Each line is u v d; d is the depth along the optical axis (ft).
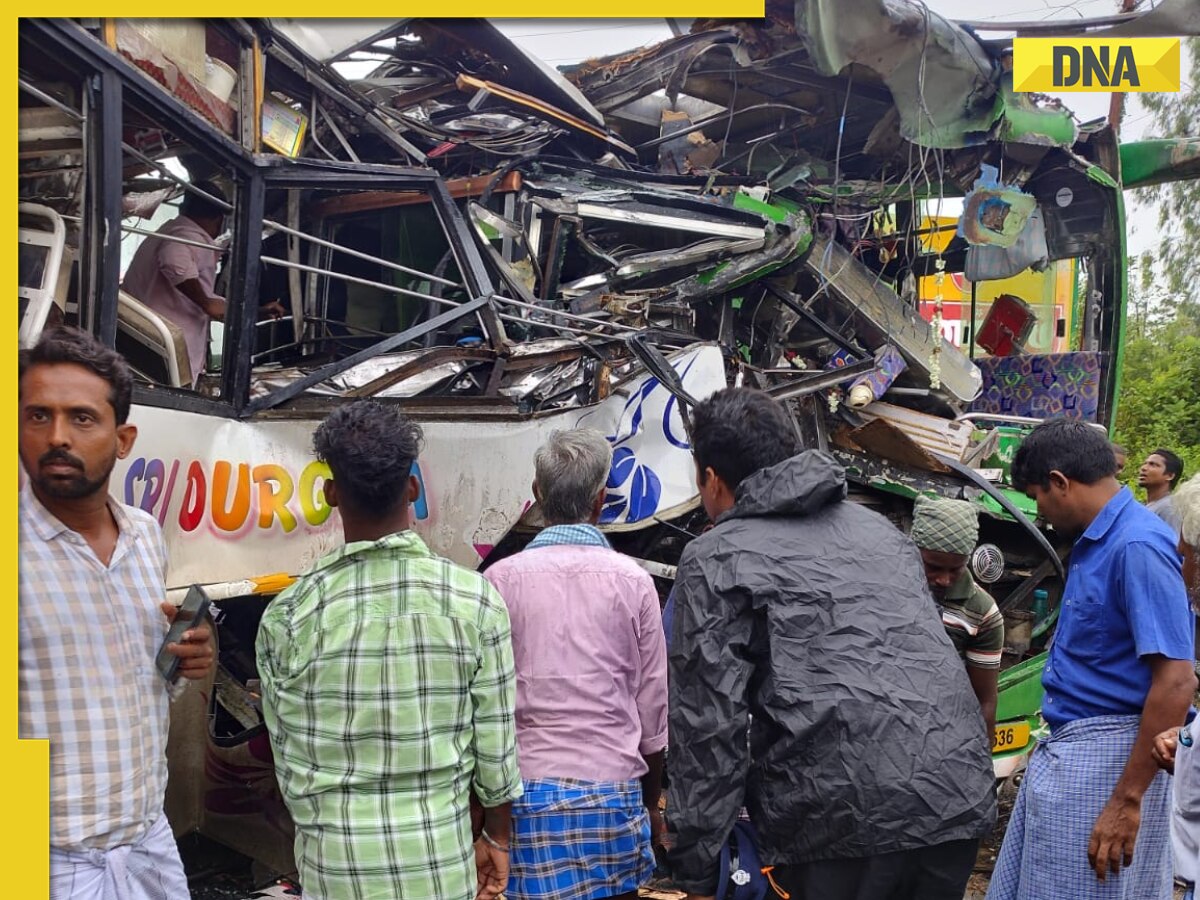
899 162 23.15
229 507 10.33
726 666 6.27
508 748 6.49
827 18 18.51
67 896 5.77
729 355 16.08
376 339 20.70
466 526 12.00
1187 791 7.50
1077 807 7.61
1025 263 23.73
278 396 11.34
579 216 19.08
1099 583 7.71
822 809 6.06
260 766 11.07
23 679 5.72
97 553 6.10
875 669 6.28
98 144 8.91
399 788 6.10
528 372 14.12
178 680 6.55
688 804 6.17
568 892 7.07
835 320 20.15
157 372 11.97
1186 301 56.90
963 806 6.11
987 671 9.66
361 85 22.80
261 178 11.53
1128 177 24.18
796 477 6.81
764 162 24.04
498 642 6.40
